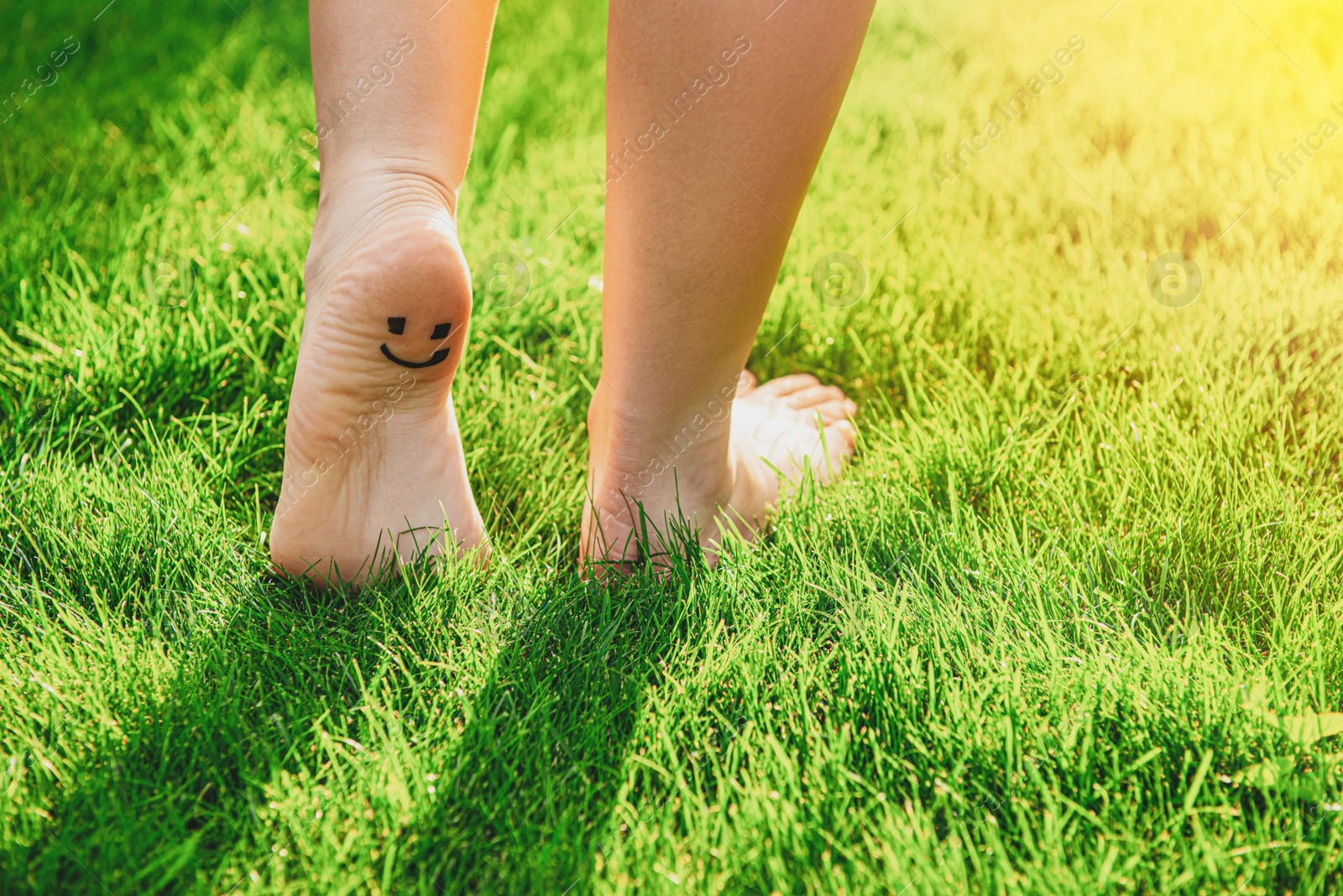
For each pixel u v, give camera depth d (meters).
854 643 0.88
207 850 0.82
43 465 0.96
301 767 0.83
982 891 0.80
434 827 0.82
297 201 1.19
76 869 0.81
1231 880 0.80
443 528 0.93
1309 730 0.84
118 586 0.92
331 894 0.80
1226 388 1.01
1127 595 0.92
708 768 0.85
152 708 0.85
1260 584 0.91
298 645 0.89
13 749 0.84
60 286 1.07
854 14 0.81
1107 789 0.83
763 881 0.81
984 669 0.87
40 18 1.57
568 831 0.82
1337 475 0.96
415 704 0.87
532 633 0.90
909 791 0.84
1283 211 1.13
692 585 0.91
